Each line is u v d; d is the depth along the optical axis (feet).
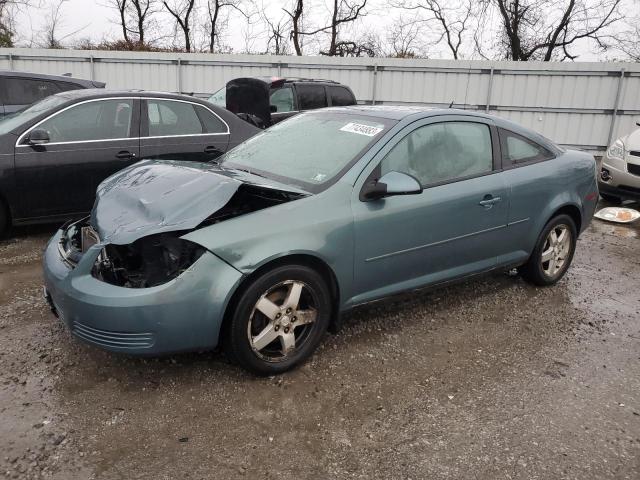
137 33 97.40
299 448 8.78
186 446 8.71
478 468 8.47
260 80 29.84
